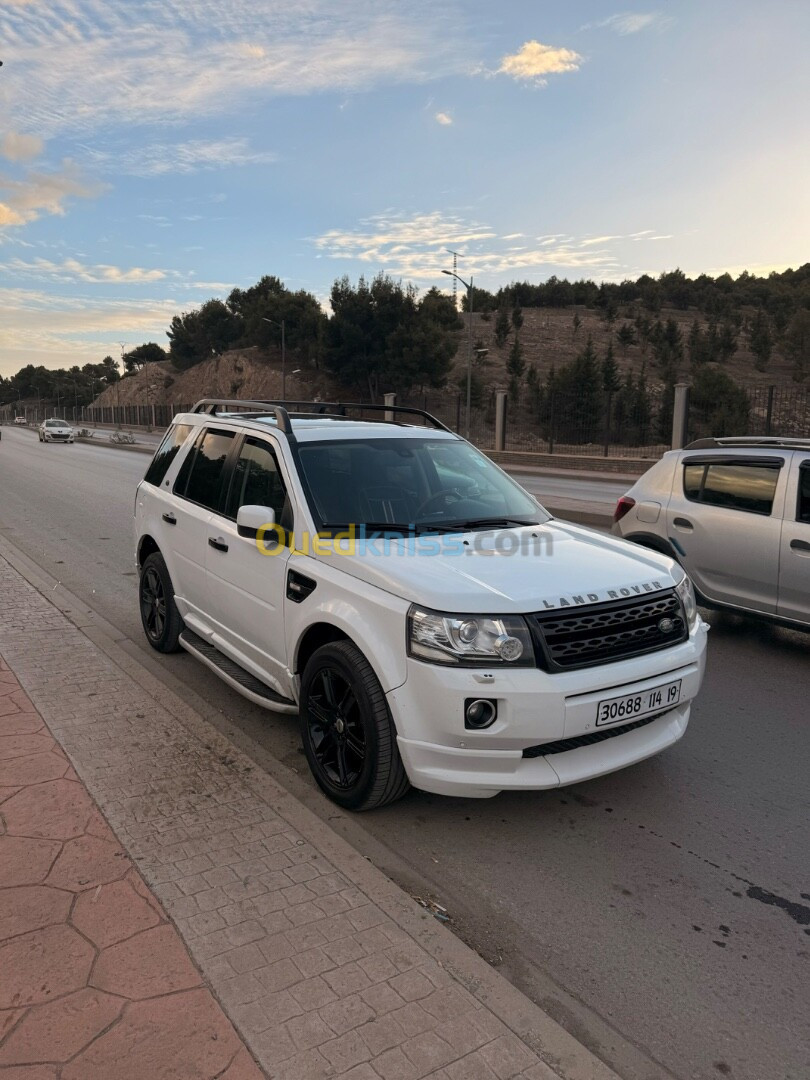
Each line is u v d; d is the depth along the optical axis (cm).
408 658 312
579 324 9800
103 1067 201
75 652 541
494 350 8281
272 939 253
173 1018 218
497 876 315
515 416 5375
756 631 684
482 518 424
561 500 1585
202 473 510
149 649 582
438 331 6375
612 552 388
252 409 547
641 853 334
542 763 318
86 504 1505
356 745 345
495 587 322
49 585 779
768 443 614
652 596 346
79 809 331
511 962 266
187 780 359
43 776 359
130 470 2377
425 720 309
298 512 394
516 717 303
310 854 303
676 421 2223
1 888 275
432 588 316
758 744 447
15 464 2580
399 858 325
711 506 639
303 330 7638
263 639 411
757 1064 225
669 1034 236
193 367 9569
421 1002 228
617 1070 222
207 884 281
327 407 566
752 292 11919
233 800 342
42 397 16038
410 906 274
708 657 609
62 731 408
